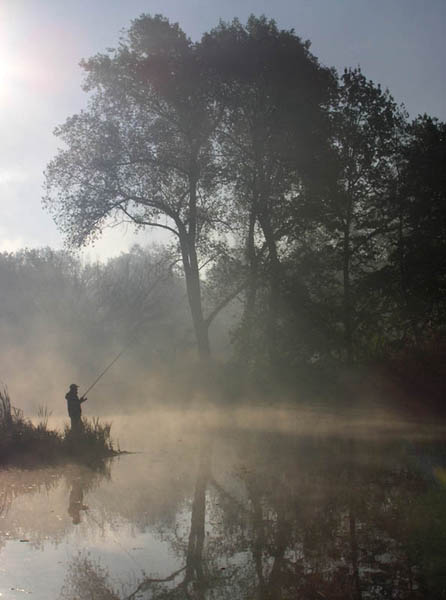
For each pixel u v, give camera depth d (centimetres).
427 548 834
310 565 800
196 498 1142
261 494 1161
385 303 3022
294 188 3222
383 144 3033
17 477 1339
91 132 3262
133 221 3334
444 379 2673
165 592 729
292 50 3139
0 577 777
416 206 2939
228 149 3262
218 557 844
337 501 1090
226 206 3362
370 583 739
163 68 3117
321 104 3169
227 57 3075
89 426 1711
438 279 2881
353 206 3136
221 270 3244
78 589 735
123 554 860
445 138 2970
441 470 1306
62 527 982
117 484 1270
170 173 3303
